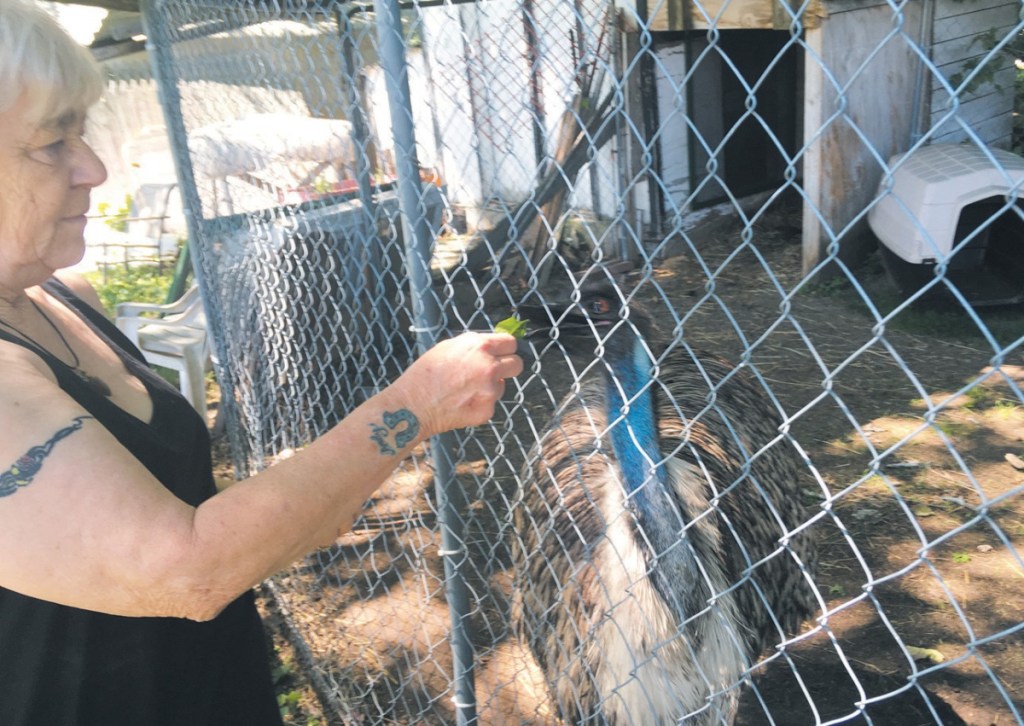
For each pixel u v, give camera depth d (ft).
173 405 6.36
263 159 12.68
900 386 19.58
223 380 15.49
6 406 4.39
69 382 5.29
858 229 25.27
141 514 4.26
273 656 13.08
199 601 4.42
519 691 11.53
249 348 13.78
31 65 4.78
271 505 4.45
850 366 20.62
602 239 5.36
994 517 14.56
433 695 11.66
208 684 6.47
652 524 7.61
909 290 23.02
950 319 22.11
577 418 10.80
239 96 13.00
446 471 7.41
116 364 6.24
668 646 7.63
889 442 17.33
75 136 5.36
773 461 11.00
